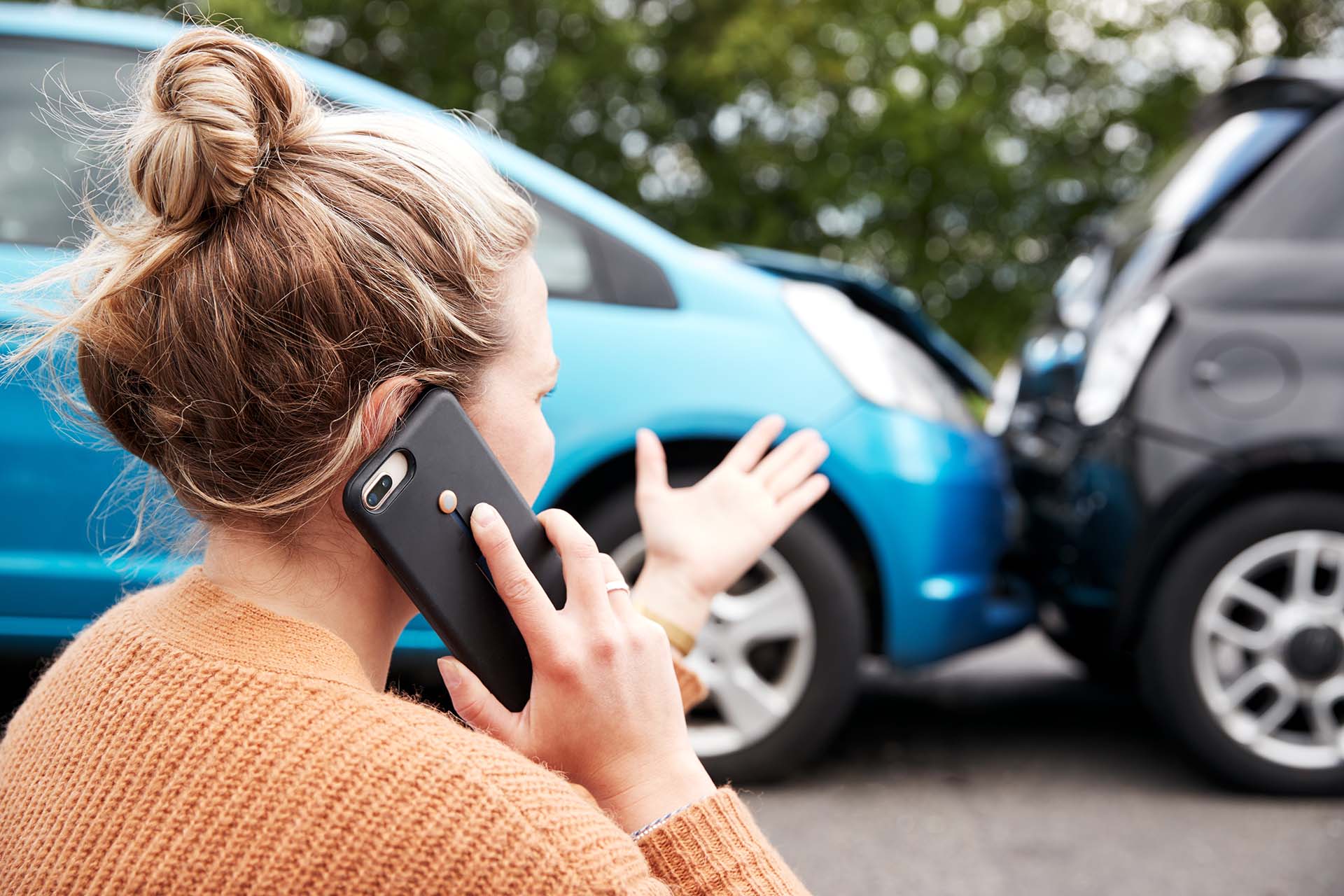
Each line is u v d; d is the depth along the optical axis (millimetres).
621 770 632
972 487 2449
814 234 13133
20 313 635
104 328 574
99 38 2346
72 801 523
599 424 2225
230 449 571
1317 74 2600
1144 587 2432
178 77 560
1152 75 13922
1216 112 2902
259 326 557
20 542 2158
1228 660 2557
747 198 13070
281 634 564
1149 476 2396
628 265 2322
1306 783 2385
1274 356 2383
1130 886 1979
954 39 13391
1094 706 3168
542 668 627
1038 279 13227
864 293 2727
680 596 943
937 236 13352
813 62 12875
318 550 608
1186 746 2432
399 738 509
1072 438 2576
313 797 488
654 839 624
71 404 650
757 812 2268
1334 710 2533
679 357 2268
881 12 13203
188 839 490
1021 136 13617
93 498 2156
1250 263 2449
